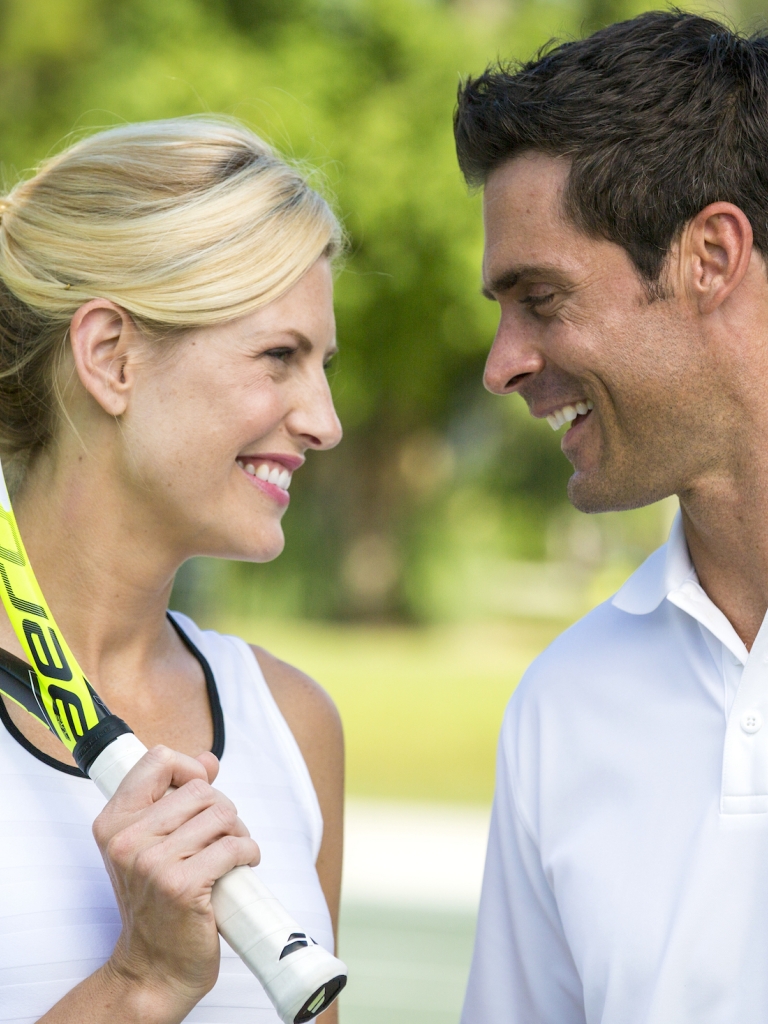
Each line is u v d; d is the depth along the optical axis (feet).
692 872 11.16
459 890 46.47
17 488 12.34
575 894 11.87
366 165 108.68
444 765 70.95
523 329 12.16
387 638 134.92
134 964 9.93
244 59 107.34
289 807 12.46
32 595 10.37
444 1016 32.78
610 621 12.67
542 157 11.66
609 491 12.14
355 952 38.78
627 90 11.37
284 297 11.82
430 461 145.59
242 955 9.54
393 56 112.78
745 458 11.48
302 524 139.23
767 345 11.37
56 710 10.23
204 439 11.63
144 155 11.91
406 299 115.44
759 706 11.15
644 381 11.56
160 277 11.44
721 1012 10.92
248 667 13.19
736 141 11.25
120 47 108.17
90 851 11.11
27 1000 10.47
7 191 14.40
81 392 11.83
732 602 11.82
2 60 109.29
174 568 12.25
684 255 11.36
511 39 111.65
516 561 156.87
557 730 12.44
